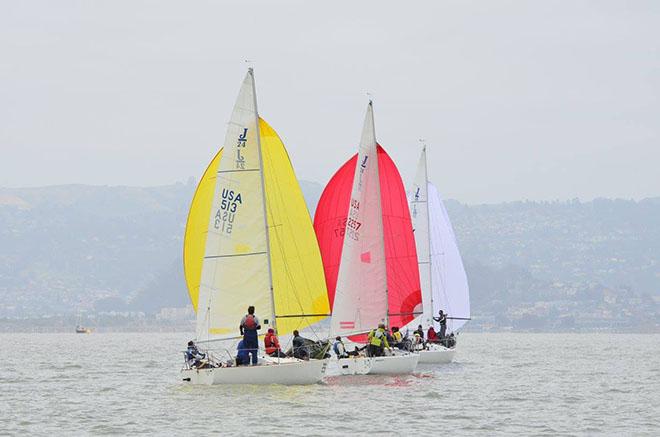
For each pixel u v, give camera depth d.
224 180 107.31
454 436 88.06
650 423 98.06
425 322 166.38
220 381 106.19
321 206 131.75
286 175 115.12
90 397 118.81
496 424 95.75
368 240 128.75
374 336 126.19
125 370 176.25
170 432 88.69
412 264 139.38
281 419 94.00
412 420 96.31
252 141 107.50
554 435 89.94
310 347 110.94
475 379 144.75
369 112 129.38
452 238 171.50
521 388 133.25
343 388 116.81
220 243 107.12
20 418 98.94
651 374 168.62
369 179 129.12
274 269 114.31
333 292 130.62
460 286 170.88
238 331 107.31
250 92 107.50
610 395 125.81
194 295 114.25
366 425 92.19
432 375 146.75
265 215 107.69
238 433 87.69
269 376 106.69
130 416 98.94
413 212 167.75
